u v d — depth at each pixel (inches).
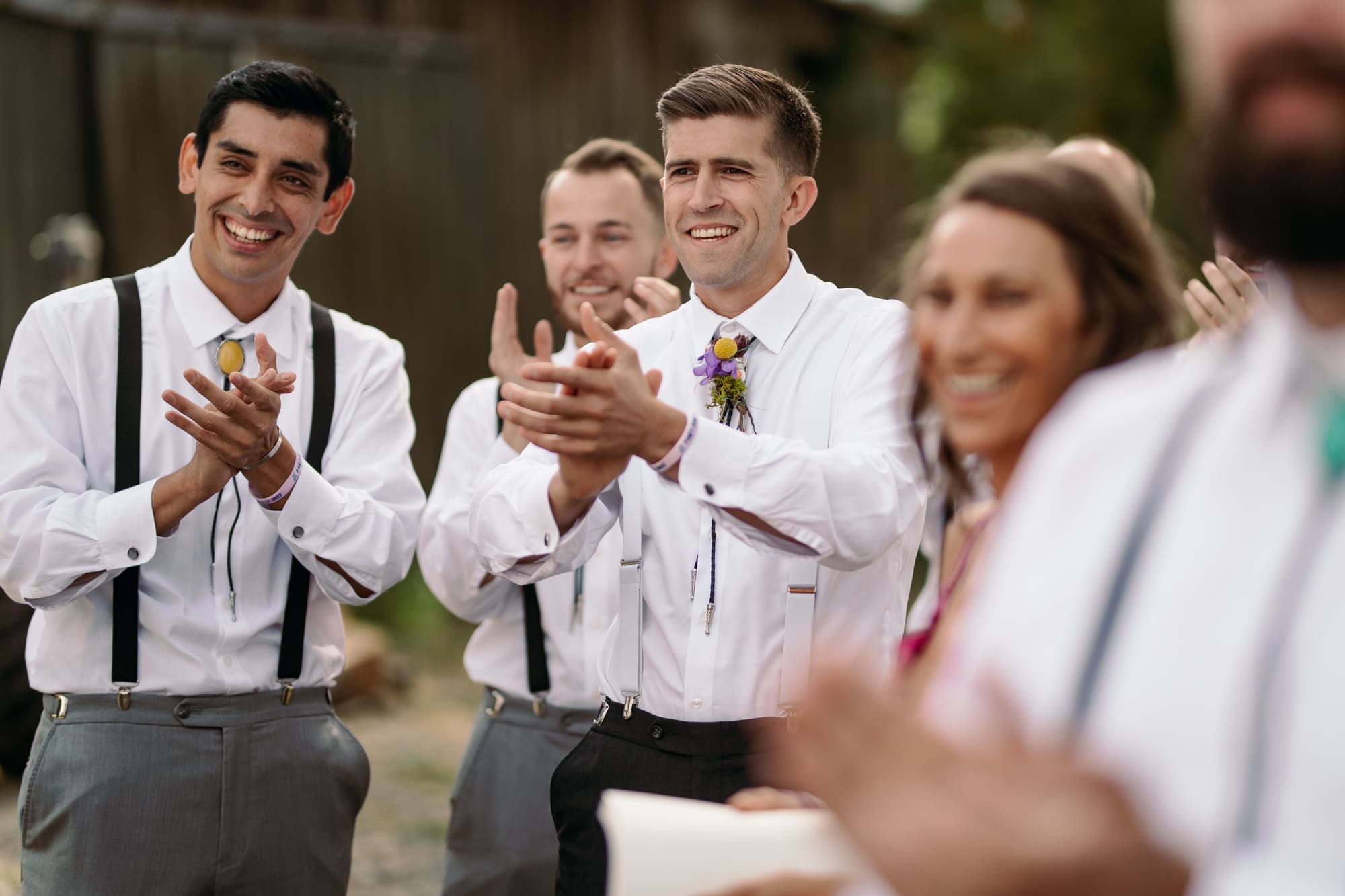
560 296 130.3
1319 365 31.5
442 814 187.2
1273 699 29.9
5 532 94.3
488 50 333.1
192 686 97.6
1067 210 50.9
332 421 108.1
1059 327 50.9
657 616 88.9
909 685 54.5
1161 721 31.1
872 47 406.6
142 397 101.7
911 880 26.6
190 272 104.9
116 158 272.5
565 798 90.6
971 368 51.6
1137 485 33.9
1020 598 35.3
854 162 408.2
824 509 77.7
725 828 49.7
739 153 89.9
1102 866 25.4
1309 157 28.5
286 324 107.5
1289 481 31.0
